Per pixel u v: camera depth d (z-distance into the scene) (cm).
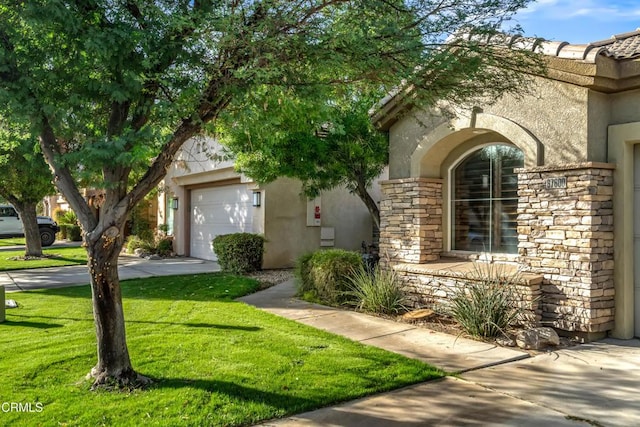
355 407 488
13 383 530
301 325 801
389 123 1023
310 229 1595
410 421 457
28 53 477
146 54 475
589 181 709
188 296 1061
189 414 459
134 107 536
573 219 725
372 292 905
